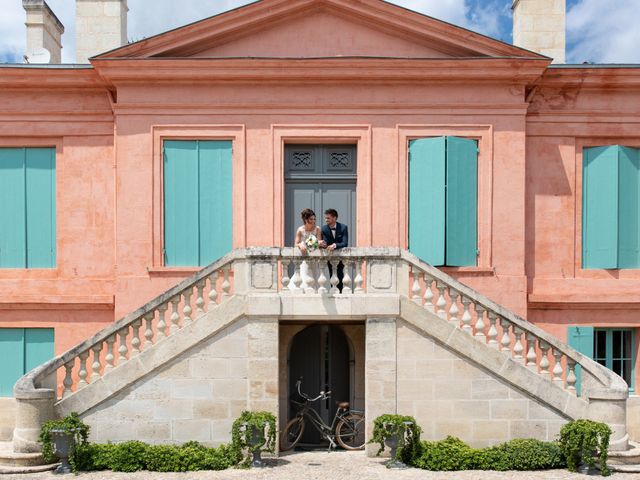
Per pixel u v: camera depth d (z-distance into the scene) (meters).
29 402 9.01
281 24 12.23
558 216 12.38
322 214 12.29
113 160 12.34
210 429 9.40
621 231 12.38
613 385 9.23
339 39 12.26
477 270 11.87
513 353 10.17
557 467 9.01
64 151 12.39
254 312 9.35
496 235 11.99
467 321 9.55
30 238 12.46
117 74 11.81
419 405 9.50
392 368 9.47
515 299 11.88
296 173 12.30
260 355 9.38
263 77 11.95
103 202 12.37
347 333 10.43
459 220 11.91
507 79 11.99
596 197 12.41
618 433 9.16
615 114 12.44
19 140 12.45
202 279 9.48
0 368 12.21
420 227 11.97
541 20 13.53
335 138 12.09
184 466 8.81
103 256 12.30
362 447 10.09
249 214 12.01
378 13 12.03
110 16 13.97
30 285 12.20
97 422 9.30
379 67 11.88
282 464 9.15
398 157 12.03
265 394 9.38
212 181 12.06
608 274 12.34
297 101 12.05
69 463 8.80
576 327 12.13
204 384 9.41
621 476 8.63
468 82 12.05
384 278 9.52
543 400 9.46
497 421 9.50
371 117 12.08
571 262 12.34
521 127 12.08
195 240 12.00
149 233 11.91
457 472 8.76
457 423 9.50
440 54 12.29
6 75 12.10
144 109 12.00
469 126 12.08
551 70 12.11
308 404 10.77
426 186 11.95
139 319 9.44
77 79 12.20
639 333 12.30
